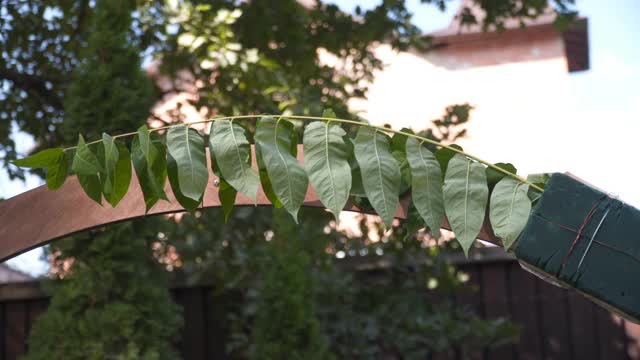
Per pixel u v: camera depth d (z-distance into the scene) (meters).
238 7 4.12
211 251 3.99
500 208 1.23
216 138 1.18
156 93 4.18
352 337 3.85
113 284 2.92
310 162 1.18
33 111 4.17
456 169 1.23
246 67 3.91
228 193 1.27
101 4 3.16
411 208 1.31
